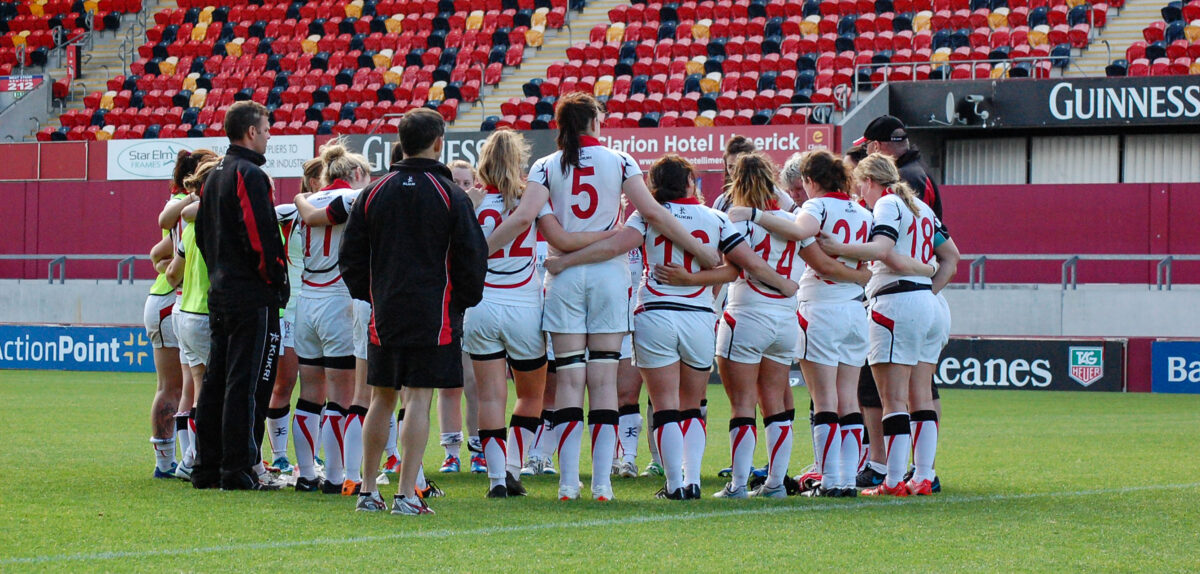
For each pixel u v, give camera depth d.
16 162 81.19
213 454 24.19
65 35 104.62
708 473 29.17
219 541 18.41
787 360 24.09
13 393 49.56
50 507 21.52
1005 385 56.72
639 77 87.56
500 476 23.44
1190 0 80.62
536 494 24.56
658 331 22.78
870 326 24.86
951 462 30.19
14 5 107.69
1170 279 62.25
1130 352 55.41
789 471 29.67
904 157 27.39
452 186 20.19
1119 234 65.69
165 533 19.02
